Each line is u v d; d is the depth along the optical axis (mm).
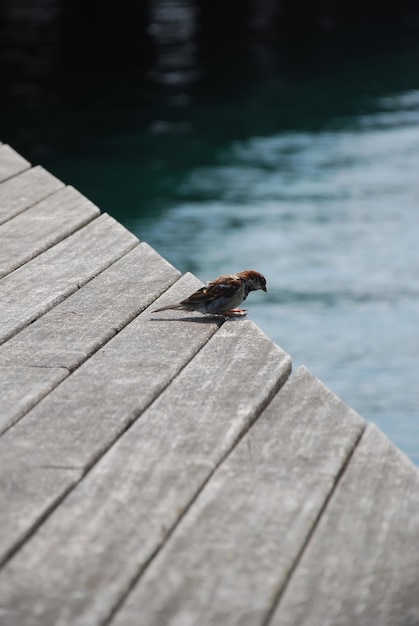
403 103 56188
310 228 38250
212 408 6141
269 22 80188
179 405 6199
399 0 87125
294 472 5375
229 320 7746
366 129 51500
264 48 71062
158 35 76000
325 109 55500
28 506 5086
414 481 5270
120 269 8961
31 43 73938
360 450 5602
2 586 4477
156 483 5293
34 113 56281
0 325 7629
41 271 8898
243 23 79812
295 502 5086
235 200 41625
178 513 5027
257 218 39312
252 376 6602
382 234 37656
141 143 50188
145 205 41219
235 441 5789
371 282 33312
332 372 26688
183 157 47750
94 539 4809
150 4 87562
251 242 36719
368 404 24547
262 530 4859
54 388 6551
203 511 5031
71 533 4867
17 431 5926
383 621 4238
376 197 41406
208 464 5477
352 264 34812
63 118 55219
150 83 62281
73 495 5199
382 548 4715
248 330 7504
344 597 4387
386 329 29672
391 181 43375
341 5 86125
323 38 73875
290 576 4539
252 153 48188
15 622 4234
